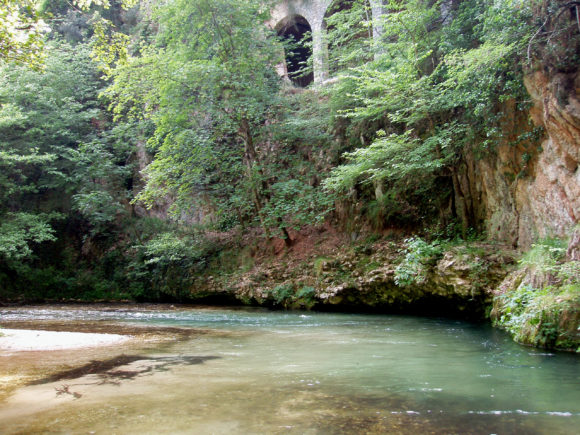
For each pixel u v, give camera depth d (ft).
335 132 58.44
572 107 26.71
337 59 61.62
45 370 19.01
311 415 12.39
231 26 58.03
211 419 12.14
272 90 61.11
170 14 57.41
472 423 11.68
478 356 20.98
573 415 12.32
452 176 42.98
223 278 59.72
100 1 34.73
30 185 73.77
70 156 76.48
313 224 57.06
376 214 49.90
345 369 18.39
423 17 44.47
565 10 28.14
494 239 37.68
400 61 43.04
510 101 33.71
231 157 59.31
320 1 75.97
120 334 31.07
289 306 50.21
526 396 14.23
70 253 77.61
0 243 64.95
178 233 71.05
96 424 11.88
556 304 23.04
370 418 12.10
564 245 27.32
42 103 74.90
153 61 52.85
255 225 62.34
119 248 75.77
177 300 65.98
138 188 79.41
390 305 43.32
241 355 22.07
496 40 30.96
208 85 54.65
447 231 42.80
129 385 16.10
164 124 56.08
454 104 35.68
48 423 12.04
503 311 29.45
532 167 32.65
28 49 29.30
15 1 27.89
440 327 32.09
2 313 51.19
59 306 62.08
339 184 43.80
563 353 21.52
